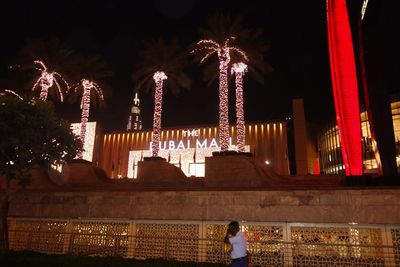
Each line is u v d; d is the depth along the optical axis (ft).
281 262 42.52
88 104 112.27
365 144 161.48
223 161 70.59
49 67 107.14
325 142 216.13
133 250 50.01
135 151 194.80
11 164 48.49
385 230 40.60
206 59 106.01
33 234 56.24
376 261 39.96
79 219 54.75
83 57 113.29
